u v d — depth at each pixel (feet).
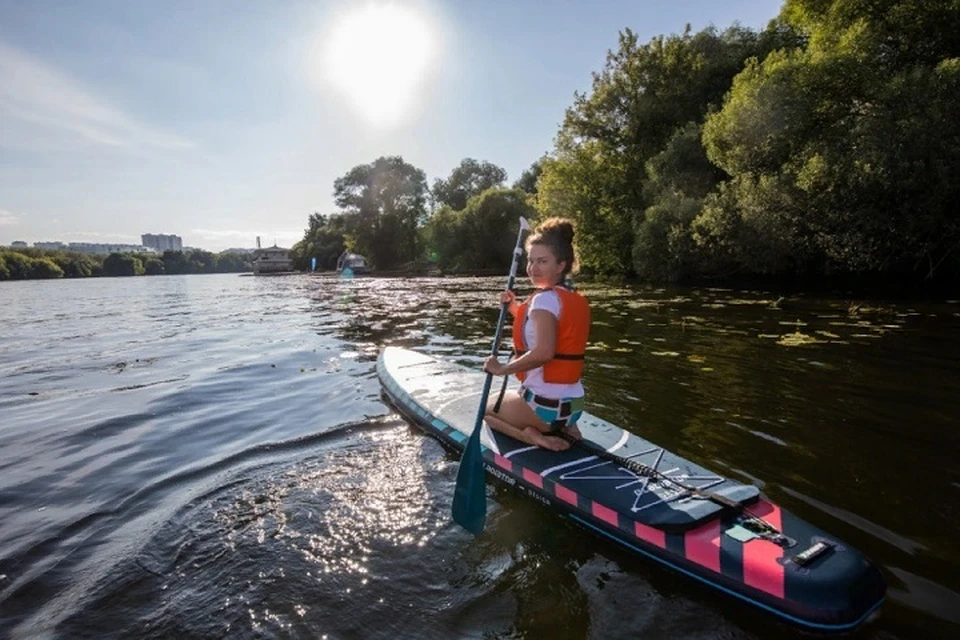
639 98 68.80
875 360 18.75
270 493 9.87
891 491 9.45
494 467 9.87
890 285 43.50
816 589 6.24
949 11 37.86
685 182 57.00
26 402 16.71
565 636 6.33
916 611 6.55
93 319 42.32
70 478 10.82
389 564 7.77
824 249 41.70
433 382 15.06
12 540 8.50
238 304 51.93
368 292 62.03
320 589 7.21
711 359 19.31
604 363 18.89
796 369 17.69
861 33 39.60
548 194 74.18
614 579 7.38
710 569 6.95
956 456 10.80
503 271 113.60
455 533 8.54
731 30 69.56
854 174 35.91
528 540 8.34
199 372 20.16
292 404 15.33
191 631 6.48
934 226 36.78
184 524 8.85
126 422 14.26
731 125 43.34
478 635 6.37
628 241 64.69
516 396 10.63
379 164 150.51
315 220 221.25
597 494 8.39
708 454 11.05
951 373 16.88
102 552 8.13
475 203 116.98
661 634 6.34
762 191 41.09
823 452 11.08
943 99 34.30
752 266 45.14
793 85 40.57
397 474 10.54
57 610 6.85
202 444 12.47
